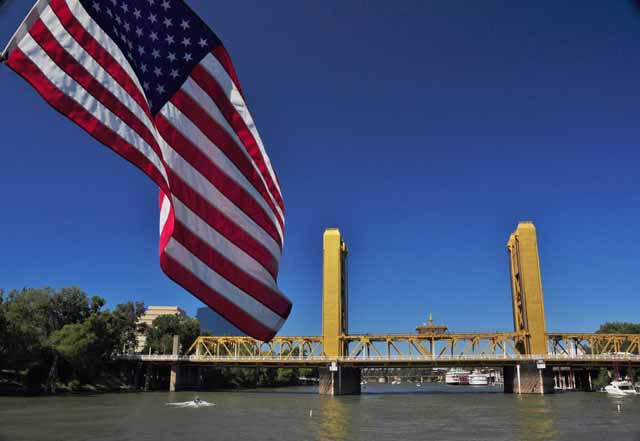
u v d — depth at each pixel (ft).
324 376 484.74
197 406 312.09
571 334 506.89
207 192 47.29
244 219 49.01
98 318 429.38
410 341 503.61
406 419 247.29
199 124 47.60
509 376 513.04
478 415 267.18
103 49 41.09
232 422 228.22
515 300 552.82
